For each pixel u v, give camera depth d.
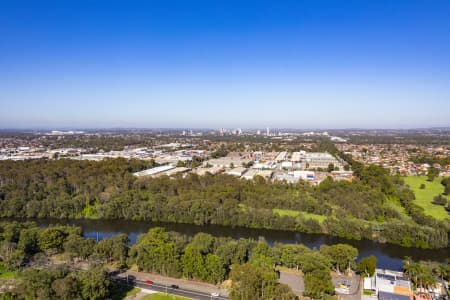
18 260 87.00
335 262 89.88
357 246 120.69
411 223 130.00
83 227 142.12
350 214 147.00
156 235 99.12
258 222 140.38
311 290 72.69
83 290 67.88
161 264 86.94
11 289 70.50
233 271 74.31
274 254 92.62
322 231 132.62
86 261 93.69
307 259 84.31
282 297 67.31
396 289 77.44
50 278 68.81
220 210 145.12
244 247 93.06
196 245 94.62
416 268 83.50
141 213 150.62
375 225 127.50
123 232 135.12
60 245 100.88
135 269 91.44
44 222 148.88
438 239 117.38
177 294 76.94
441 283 83.00
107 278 76.25
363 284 82.31
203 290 79.31
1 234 101.56
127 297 75.19
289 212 153.25
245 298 68.31
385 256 111.06
